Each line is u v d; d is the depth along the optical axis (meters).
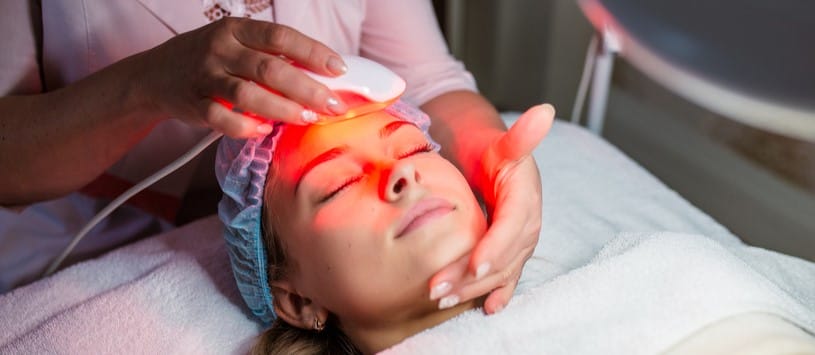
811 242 1.24
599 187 1.10
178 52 0.65
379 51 1.06
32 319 0.91
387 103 0.66
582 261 0.93
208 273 0.94
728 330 0.69
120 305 0.89
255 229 0.79
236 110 0.64
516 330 0.71
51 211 1.02
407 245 0.69
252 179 0.79
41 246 1.04
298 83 0.59
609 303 0.73
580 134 1.21
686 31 0.42
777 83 0.38
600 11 0.50
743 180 1.35
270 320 0.88
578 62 1.57
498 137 0.84
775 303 0.73
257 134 0.63
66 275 0.96
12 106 0.80
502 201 0.73
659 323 0.69
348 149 0.75
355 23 1.01
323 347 0.81
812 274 0.90
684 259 0.75
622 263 0.75
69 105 0.76
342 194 0.73
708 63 0.41
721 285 0.72
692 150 1.44
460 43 1.75
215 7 0.90
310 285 0.77
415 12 1.05
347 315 0.77
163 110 0.70
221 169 0.83
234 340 0.87
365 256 0.71
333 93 0.60
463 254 0.70
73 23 0.87
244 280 0.85
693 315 0.70
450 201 0.72
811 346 0.68
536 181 0.77
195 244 0.99
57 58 0.90
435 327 0.72
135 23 0.88
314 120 0.62
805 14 0.36
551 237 0.97
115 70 0.73
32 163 0.80
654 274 0.74
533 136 0.70
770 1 0.37
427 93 1.03
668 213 1.04
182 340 0.85
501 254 0.67
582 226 1.00
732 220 1.39
